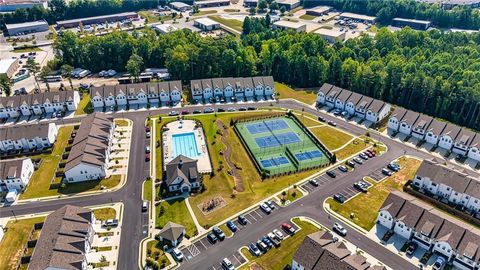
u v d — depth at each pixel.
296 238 98.81
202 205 110.62
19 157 133.38
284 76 194.50
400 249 95.69
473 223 104.06
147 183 120.06
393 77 169.62
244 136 148.75
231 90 177.12
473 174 123.19
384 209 101.38
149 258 92.81
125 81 194.75
